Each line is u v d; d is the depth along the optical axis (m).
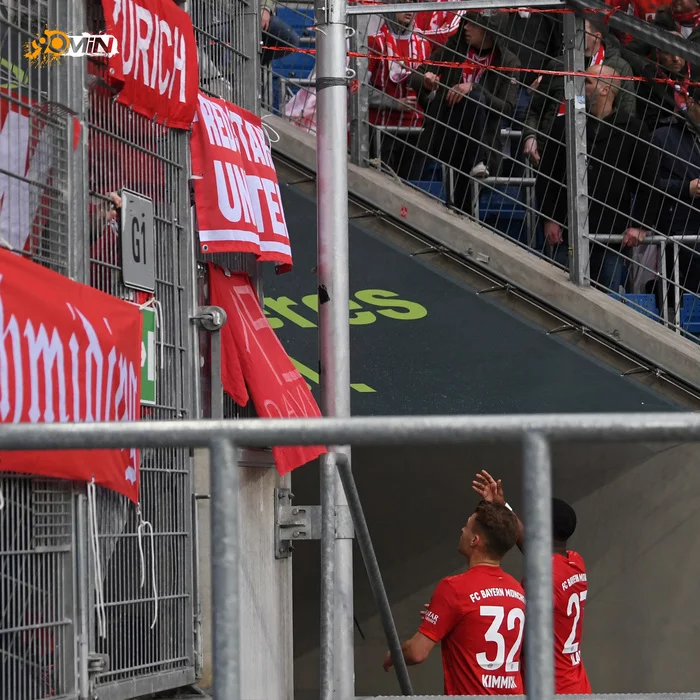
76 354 10.84
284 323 22.88
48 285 10.45
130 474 12.24
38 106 11.06
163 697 13.66
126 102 12.80
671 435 4.76
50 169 11.24
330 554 10.92
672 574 25.70
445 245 24.27
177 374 14.32
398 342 22.91
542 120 26.41
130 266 12.93
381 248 24.52
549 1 23.27
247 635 14.51
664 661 25.69
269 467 16.30
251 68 17.55
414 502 28.28
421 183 27.97
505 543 16.83
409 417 4.86
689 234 26.25
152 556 13.20
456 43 26.80
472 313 23.67
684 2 27.58
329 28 16.88
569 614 17.98
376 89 26.44
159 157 13.95
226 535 4.85
